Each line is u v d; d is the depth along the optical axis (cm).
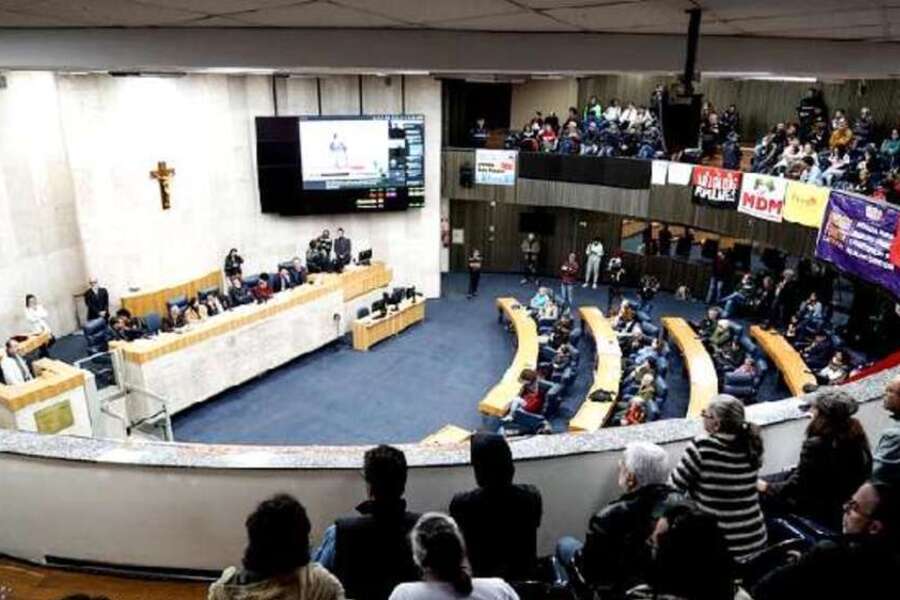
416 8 472
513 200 2023
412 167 1816
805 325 1479
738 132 1944
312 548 400
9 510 421
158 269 1602
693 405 1164
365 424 1248
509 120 2283
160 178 1550
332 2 445
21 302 1406
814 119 1653
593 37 621
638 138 1869
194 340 1257
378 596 287
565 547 367
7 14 502
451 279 2183
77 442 418
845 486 341
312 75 1706
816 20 513
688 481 331
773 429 428
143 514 408
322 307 1552
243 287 1544
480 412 1266
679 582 201
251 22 556
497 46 609
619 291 2014
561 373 1303
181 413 1274
